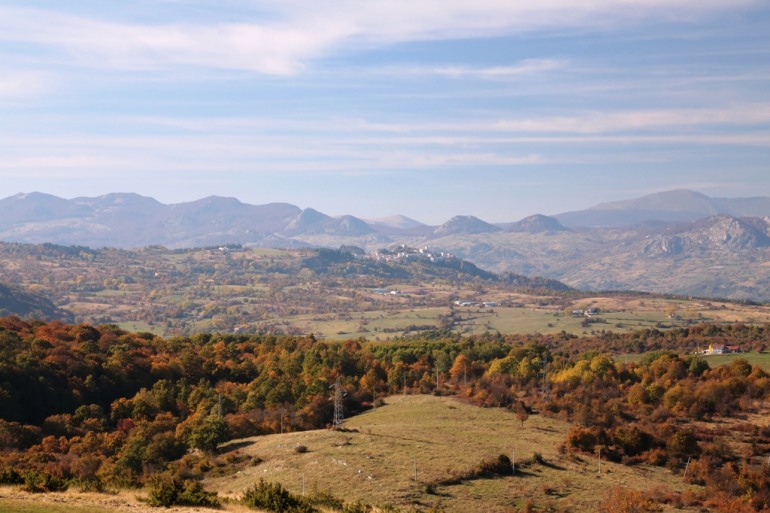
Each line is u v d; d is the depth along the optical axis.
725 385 137.12
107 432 108.44
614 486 86.38
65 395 116.81
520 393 141.50
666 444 106.12
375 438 101.06
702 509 83.19
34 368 116.69
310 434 104.12
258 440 104.12
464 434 105.88
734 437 113.50
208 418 106.38
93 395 122.56
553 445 103.00
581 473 91.62
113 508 48.38
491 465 89.12
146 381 136.38
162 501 51.50
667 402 132.25
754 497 88.31
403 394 146.75
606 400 135.50
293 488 79.81
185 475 88.62
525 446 100.38
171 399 126.50
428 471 86.06
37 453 90.19
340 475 83.81
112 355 142.12
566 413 123.69
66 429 105.38
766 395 136.25
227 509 52.06
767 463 100.31
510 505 78.31
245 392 137.50
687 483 94.31
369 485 80.75
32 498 49.81
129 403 120.12
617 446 104.38
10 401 105.44
